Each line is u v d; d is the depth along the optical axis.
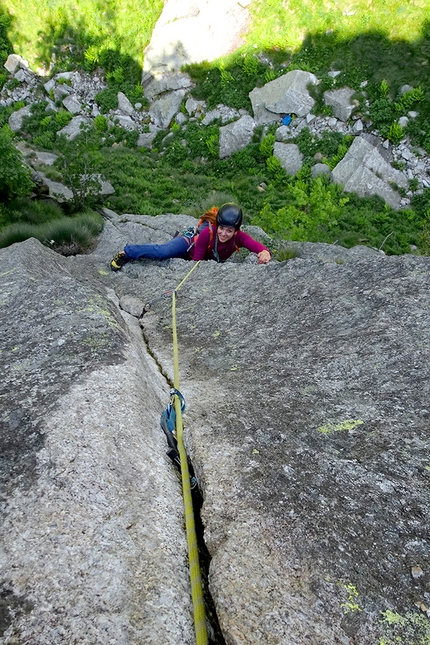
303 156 22.31
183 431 2.09
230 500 1.68
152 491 1.72
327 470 1.83
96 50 28.50
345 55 23.23
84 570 1.37
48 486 1.62
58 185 17.48
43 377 2.23
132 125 26.91
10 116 28.28
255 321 3.49
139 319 4.10
